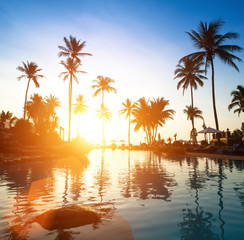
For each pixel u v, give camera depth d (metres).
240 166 10.55
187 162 13.37
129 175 8.09
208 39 23.11
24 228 2.98
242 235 2.69
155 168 10.37
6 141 19.58
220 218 3.31
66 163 13.54
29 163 13.10
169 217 3.38
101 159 17.44
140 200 4.41
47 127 30.53
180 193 5.00
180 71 32.31
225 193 4.96
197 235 2.71
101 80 42.09
